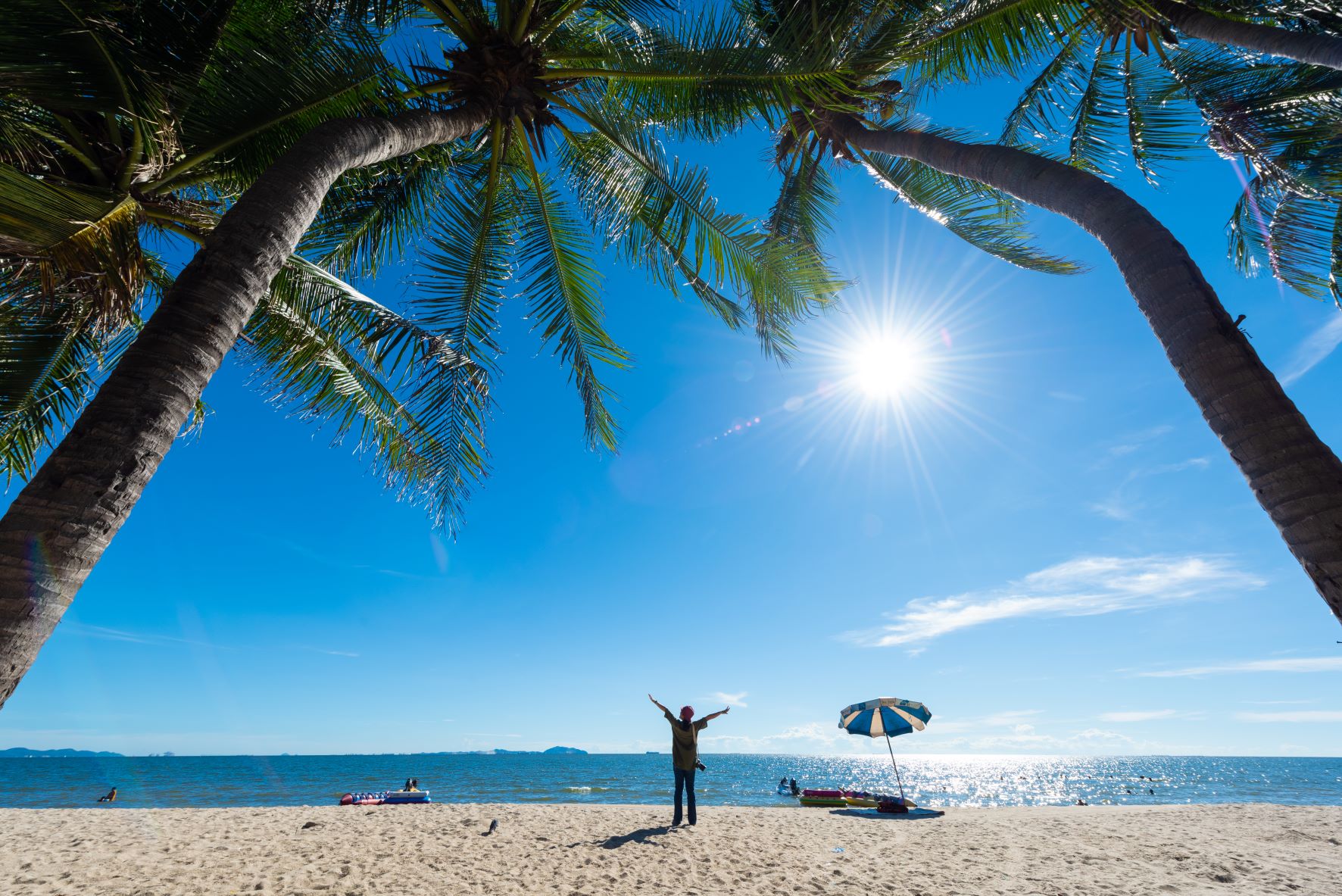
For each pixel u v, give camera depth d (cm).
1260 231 889
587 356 806
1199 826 885
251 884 501
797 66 534
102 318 387
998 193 813
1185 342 375
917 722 1088
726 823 848
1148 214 439
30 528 236
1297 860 642
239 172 494
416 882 512
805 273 698
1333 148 735
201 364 297
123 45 384
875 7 580
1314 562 298
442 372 486
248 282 328
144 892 473
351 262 751
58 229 304
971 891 516
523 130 678
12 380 589
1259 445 329
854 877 561
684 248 757
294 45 489
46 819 861
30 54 347
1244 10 673
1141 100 840
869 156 902
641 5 616
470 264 737
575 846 671
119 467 259
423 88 559
